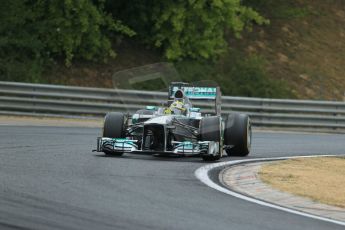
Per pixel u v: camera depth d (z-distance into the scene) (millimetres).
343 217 29766
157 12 95000
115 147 44688
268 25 114875
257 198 33000
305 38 114312
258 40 110375
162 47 98625
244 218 27812
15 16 88125
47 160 41906
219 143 45719
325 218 29188
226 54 103062
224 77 97188
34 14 90188
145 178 36750
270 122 80000
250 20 113688
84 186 33094
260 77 98438
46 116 75688
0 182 32688
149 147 44469
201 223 26344
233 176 39469
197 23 96688
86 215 26703
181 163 43844
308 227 26969
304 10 121312
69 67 91250
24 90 76688
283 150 56656
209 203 30656
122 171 38812
